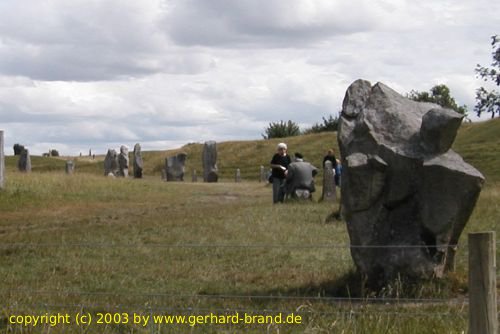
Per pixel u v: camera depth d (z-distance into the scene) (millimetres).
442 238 11383
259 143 82438
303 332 8906
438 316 9430
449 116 11430
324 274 13047
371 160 11828
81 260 14844
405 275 11398
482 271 7027
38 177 31953
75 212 24750
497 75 45000
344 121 12836
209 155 56531
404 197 11711
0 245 14367
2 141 28438
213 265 14375
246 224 20188
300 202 27484
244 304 10820
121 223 20953
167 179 57875
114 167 60594
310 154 75375
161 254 15500
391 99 12516
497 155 56375
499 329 8453
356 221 11945
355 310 10141
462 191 11234
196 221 20953
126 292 11945
